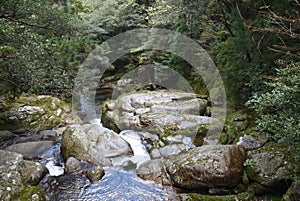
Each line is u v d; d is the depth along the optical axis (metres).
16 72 3.82
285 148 2.72
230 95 4.29
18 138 4.50
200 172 2.79
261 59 3.23
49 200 2.76
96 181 3.12
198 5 4.01
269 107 2.29
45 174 3.22
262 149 2.94
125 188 2.99
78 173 3.29
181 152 3.69
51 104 5.71
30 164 3.12
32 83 4.10
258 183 2.68
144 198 2.81
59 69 5.42
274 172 2.62
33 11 4.10
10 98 5.34
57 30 4.62
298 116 1.97
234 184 2.76
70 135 3.79
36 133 4.82
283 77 2.13
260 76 3.10
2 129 4.75
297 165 2.38
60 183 3.07
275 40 2.99
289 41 2.84
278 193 2.59
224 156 2.85
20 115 5.11
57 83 4.95
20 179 2.74
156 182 3.08
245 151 3.05
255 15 3.25
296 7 2.65
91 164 3.49
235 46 3.66
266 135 3.05
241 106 4.04
